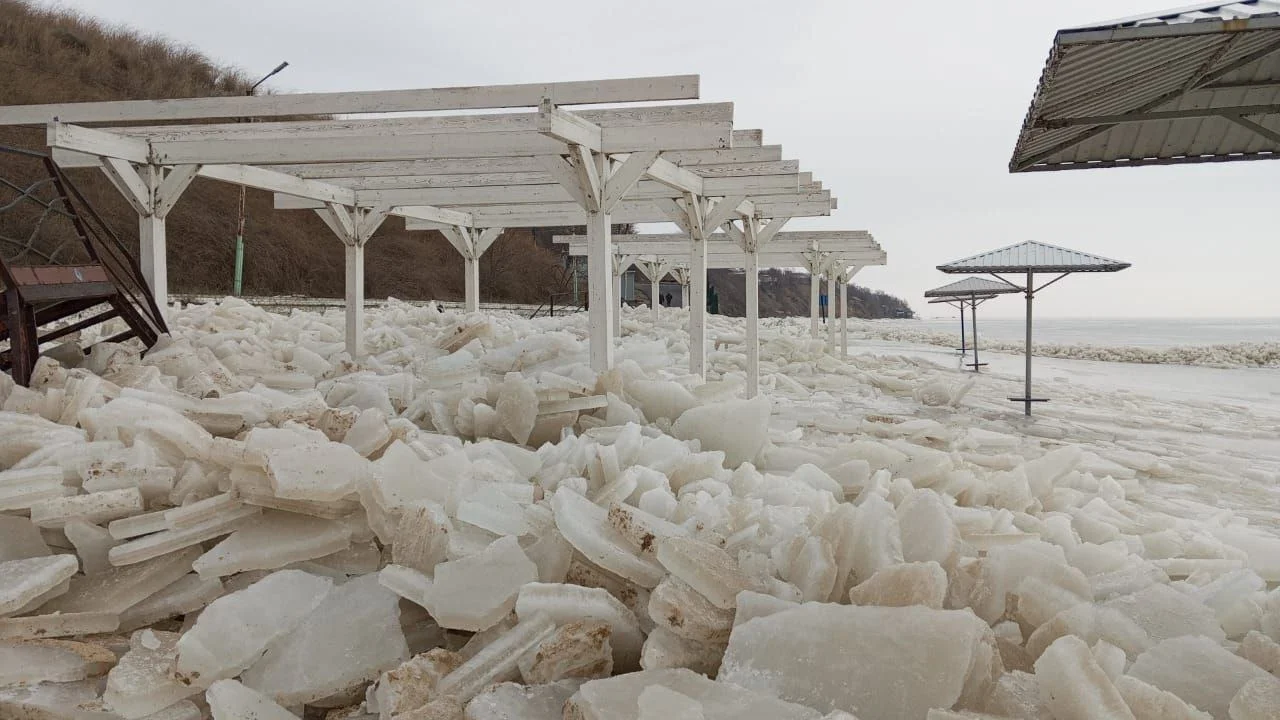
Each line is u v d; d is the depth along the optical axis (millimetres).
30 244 5078
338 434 3252
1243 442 6219
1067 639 1711
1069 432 6527
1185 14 3684
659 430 4223
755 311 8117
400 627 2074
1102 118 5031
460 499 2646
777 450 4301
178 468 2750
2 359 4656
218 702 1729
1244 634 2270
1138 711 1602
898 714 1523
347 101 5406
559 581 2289
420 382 5578
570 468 3346
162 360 4922
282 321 9203
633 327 12719
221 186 23547
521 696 1748
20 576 2033
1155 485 4680
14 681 1810
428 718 1660
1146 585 2430
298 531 2441
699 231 6945
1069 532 3002
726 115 5293
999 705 1634
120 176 6148
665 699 1496
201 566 2217
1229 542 3254
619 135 5047
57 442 2812
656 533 2338
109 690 1773
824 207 7953
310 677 1886
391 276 27312
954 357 17516
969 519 2918
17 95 21312
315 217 26406
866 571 2143
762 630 1747
